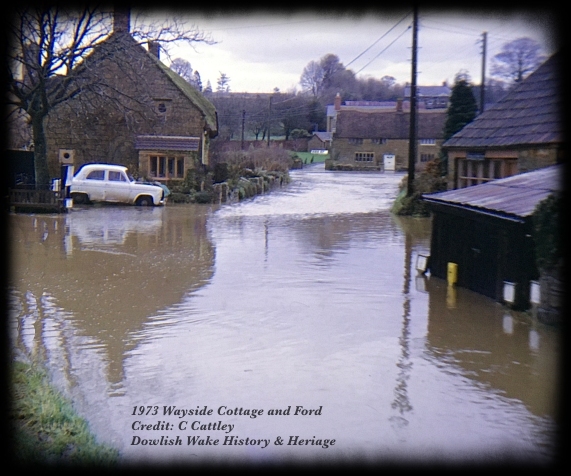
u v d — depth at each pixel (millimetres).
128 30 31984
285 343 9445
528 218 11031
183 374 8148
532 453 6219
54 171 33969
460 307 11688
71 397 7379
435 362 8742
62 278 13547
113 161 34250
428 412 7129
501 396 7590
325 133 94062
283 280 13695
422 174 28641
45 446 5859
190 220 23984
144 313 10945
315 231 21312
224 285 13125
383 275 14422
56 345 9227
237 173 37750
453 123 29484
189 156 33500
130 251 16906
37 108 28422
